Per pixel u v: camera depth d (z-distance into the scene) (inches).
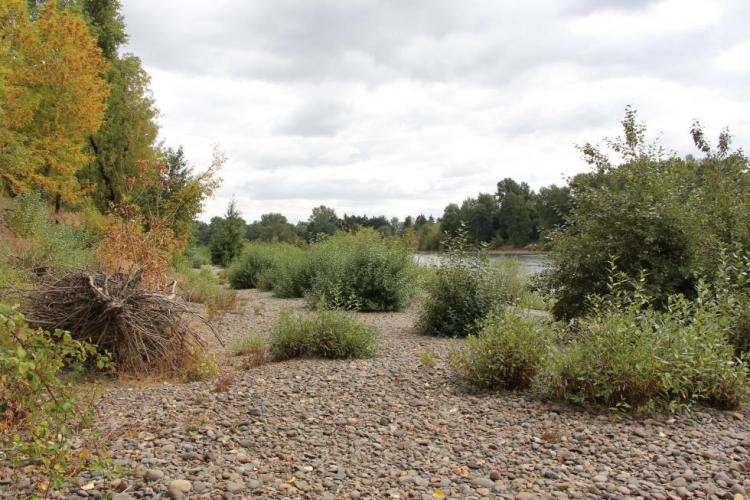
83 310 253.6
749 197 360.8
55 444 109.1
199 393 216.7
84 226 674.8
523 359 222.5
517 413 196.2
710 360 199.3
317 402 206.4
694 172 396.2
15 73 653.9
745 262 297.4
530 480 141.4
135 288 275.4
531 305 503.2
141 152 1021.8
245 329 414.9
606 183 364.5
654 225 311.7
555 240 355.6
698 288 250.2
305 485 135.3
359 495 131.4
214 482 135.0
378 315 511.8
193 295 555.5
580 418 190.2
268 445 163.3
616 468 149.0
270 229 2903.5
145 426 174.2
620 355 196.9
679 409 192.9
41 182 684.1
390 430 178.7
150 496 125.1
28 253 415.5
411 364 271.1
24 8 682.2
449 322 397.1
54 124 695.1
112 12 1182.9
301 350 299.4
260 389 222.8
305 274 692.7
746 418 192.5
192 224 731.4
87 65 711.7
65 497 121.5
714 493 131.8
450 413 197.0
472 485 138.9
